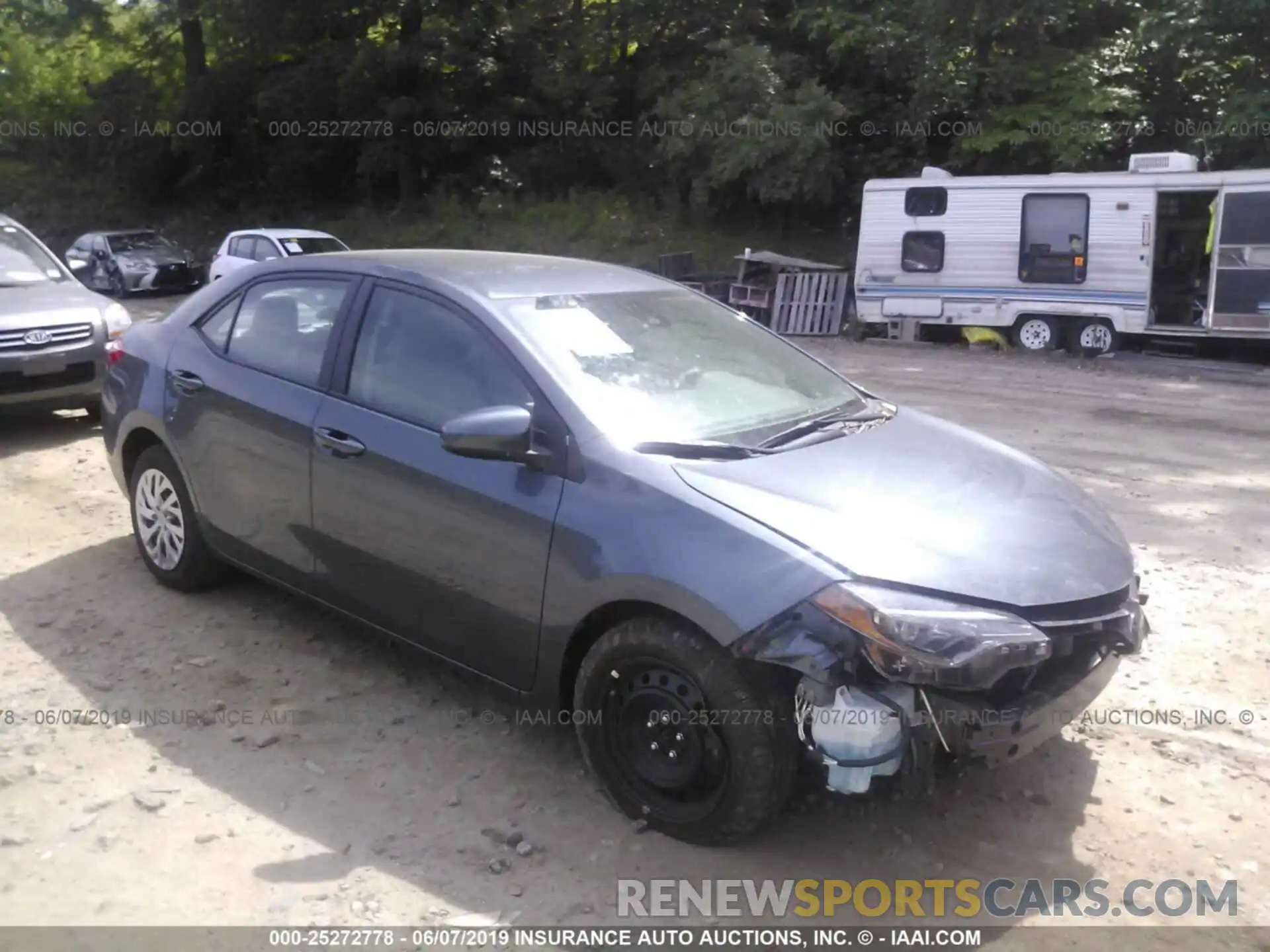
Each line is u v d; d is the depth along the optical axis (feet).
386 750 13.52
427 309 14.26
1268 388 45.24
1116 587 11.93
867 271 61.16
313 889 10.94
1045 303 56.08
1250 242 50.80
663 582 11.21
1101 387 44.78
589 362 13.38
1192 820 12.48
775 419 13.84
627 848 11.74
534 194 99.19
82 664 15.56
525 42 98.27
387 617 14.20
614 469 12.01
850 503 11.83
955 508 12.19
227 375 16.21
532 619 12.42
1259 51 64.03
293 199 113.09
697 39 89.40
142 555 18.54
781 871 11.45
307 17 97.81
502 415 12.35
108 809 12.17
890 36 72.84
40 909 10.56
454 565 13.10
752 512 11.32
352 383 14.64
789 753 11.10
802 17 79.92
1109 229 53.93
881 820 12.36
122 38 120.26
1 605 17.53
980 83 71.05
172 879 11.03
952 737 10.73
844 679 10.44
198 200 117.39
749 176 77.87
